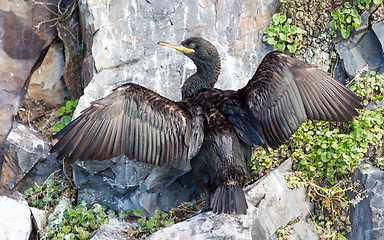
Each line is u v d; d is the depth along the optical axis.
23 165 11.30
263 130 8.80
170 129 8.45
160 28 11.24
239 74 11.02
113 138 8.25
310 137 10.38
